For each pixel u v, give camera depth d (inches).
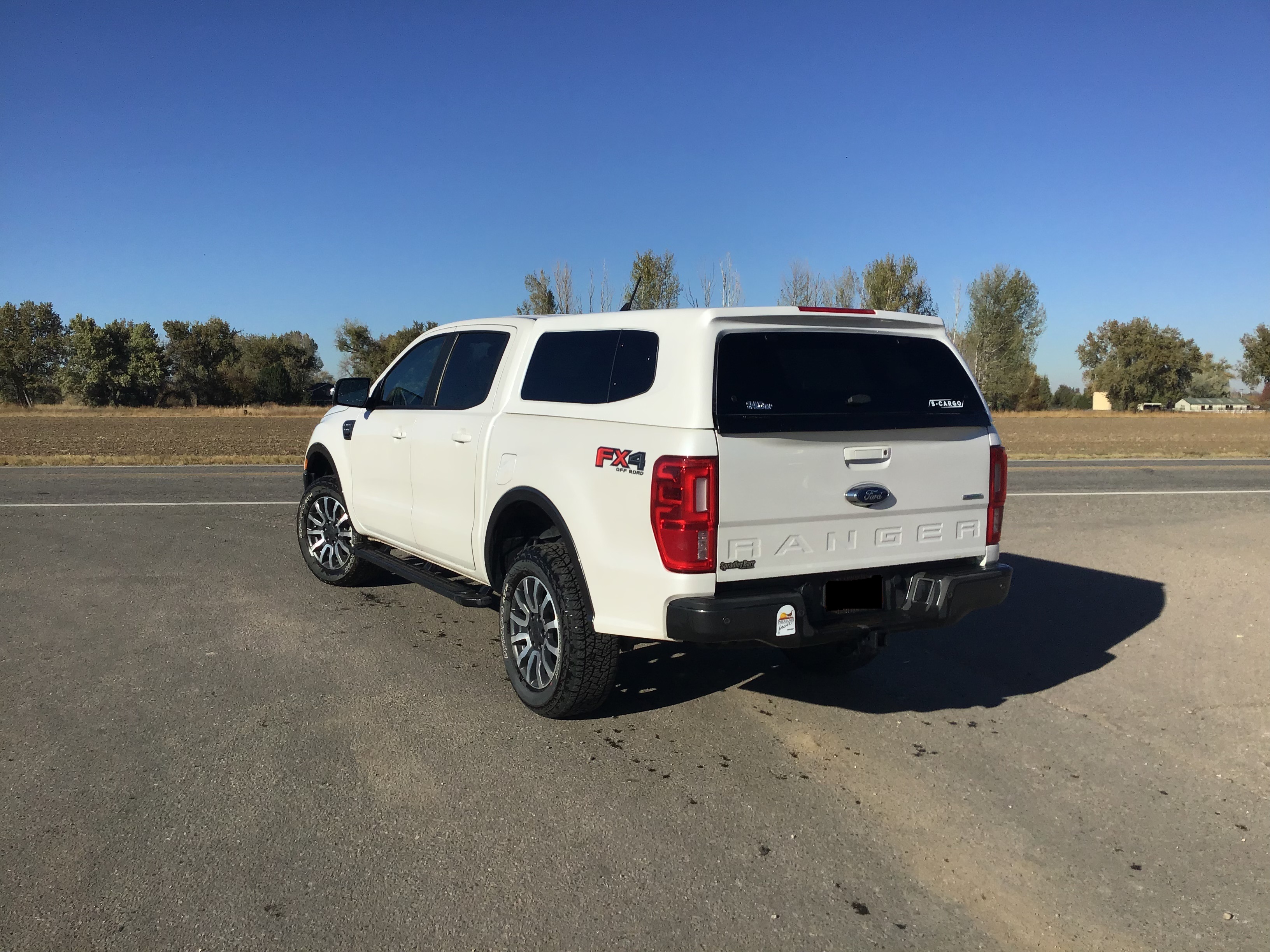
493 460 188.2
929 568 165.5
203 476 630.5
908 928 110.5
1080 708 184.2
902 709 183.6
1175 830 135.4
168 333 3403.1
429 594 272.2
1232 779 152.4
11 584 279.6
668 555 143.7
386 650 217.0
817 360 155.2
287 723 171.2
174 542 354.3
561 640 165.5
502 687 193.3
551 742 164.7
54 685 189.3
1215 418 2719.0
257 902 112.9
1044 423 2153.1
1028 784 150.1
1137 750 163.8
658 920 110.8
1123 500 503.5
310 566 283.9
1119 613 251.4
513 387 191.6
